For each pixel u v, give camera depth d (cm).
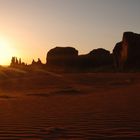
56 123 795
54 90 2269
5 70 5128
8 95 1984
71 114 942
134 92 1636
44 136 647
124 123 760
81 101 1349
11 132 695
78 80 3431
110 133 657
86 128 716
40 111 1053
